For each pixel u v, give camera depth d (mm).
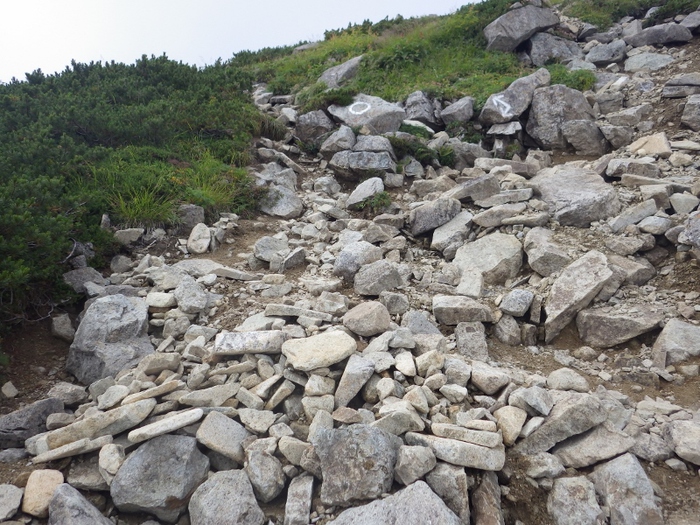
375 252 3600
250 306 3141
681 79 5637
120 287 3195
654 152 4680
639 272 3176
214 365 2543
